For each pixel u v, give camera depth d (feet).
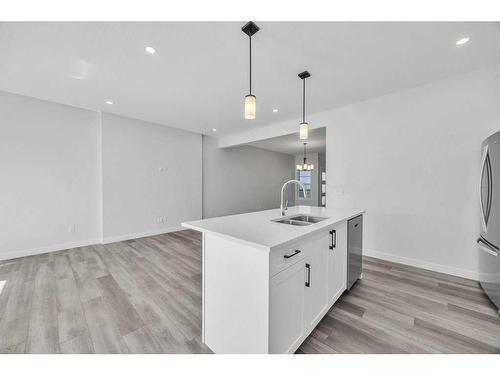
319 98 10.73
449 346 4.81
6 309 6.33
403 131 9.73
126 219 14.49
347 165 11.57
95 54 7.17
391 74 8.34
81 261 10.39
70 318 5.91
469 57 7.18
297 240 4.20
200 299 6.96
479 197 7.15
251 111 5.89
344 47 6.67
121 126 14.19
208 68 8.02
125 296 7.11
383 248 10.32
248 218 6.56
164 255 11.32
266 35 6.15
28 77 8.87
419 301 6.65
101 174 13.38
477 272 8.07
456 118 8.45
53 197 11.96
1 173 10.57
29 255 11.21
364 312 6.09
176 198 17.21
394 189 10.01
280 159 28.43
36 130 11.43
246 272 4.03
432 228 9.04
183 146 17.69
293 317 4.39
